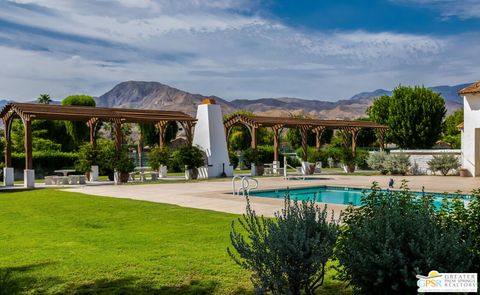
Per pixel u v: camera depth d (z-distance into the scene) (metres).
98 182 21.84
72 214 10.61
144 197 14.26
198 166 24.16
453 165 24.22
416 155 26.09
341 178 23.11
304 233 3.80
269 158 35.25
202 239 7.41
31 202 13.20
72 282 5.18
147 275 5.40
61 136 37.47
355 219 4.48
